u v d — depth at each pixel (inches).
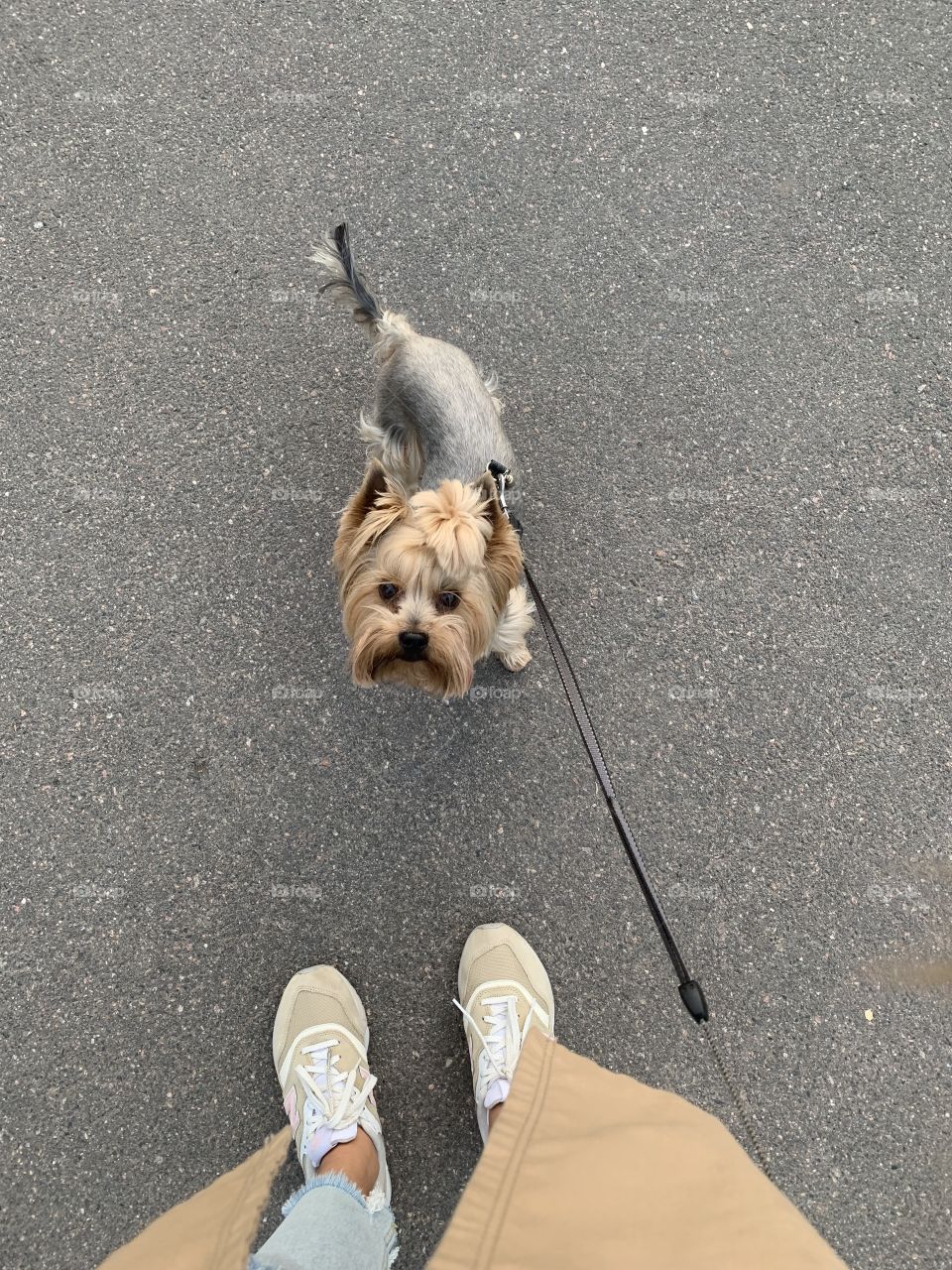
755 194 50.5
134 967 42.7
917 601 47.1
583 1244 23.6
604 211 50.0
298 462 47.4
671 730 45.5
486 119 50.6
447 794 44.5
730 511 47.6
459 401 42.6
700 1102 42.2
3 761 44.1
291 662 45.4
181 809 44.0
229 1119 41.4
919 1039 42.9
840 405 48.7
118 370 47.6
